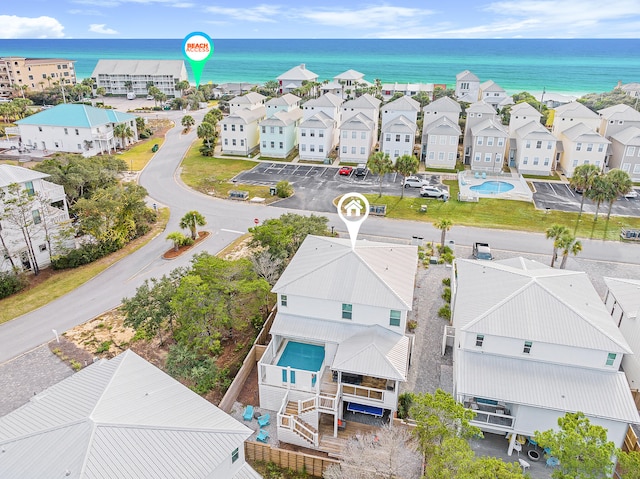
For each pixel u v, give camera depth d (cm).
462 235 5334
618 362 2611
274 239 3966
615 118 7825
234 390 2977
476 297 3036
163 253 4869
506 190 6812
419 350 3438
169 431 1931
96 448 1772
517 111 8206
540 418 2527
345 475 2275
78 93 14112
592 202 6312
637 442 2472
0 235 4128
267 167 7894
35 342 3503
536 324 2725
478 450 2645
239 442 2027
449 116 8594
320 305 3028
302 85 15012
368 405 2761
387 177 7381
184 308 3041
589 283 3188
